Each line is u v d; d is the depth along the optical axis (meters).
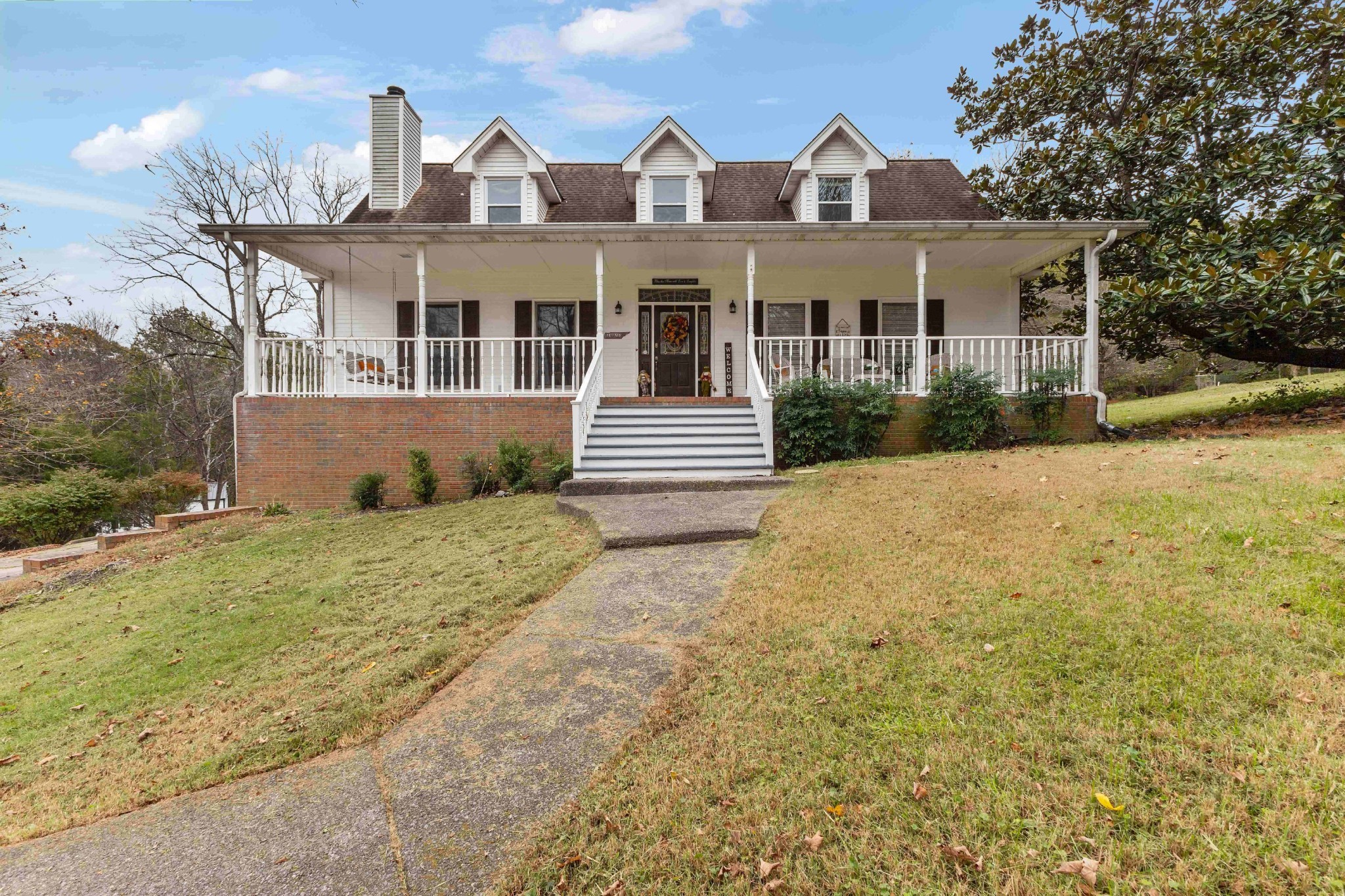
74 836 2.75
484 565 5.86
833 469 8.88
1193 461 6.88
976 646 3.38
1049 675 3.02
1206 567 4.02
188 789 3.04
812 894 2.01
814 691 3.14
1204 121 12.16
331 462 10.36
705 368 13.62
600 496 7.98
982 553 4.72
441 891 2.21
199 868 2.45
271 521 9.16
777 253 11.74
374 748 3.20
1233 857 1.93
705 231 10.31
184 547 8.16
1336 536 4.23
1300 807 2.09
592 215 13.74
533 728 3.16
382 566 6.24
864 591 4.25
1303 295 8.92
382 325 13.27
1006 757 2.50
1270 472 6.00
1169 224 11.91
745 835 2.29
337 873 2.35
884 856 2.11
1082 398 10.67
